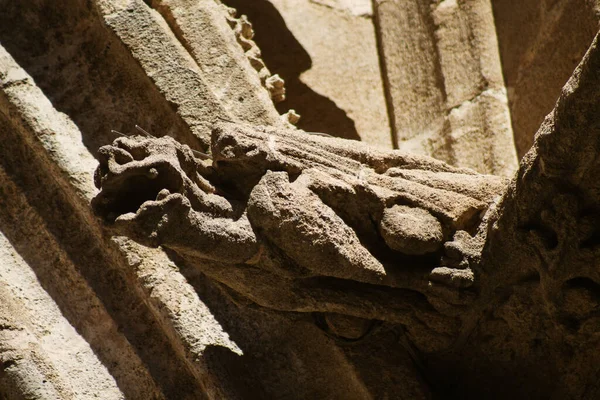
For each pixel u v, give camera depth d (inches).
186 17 286.4
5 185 277.3
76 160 269.6
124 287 267.0
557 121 205.2
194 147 269.6
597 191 210.4
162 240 202.1
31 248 273.7
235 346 252.2
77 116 278.8
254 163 219.8
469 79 336.8
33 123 272.8
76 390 253.6
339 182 223.1
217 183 225.8
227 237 210.8
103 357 261.9
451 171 241.9
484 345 239.6
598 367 233.5
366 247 226.1
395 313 233.3
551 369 236.7
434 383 247.0
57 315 266.8
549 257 217.0
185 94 273.3
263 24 369.1
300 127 356.5
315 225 214.5
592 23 286.4
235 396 241.9
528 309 230.4
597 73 195.0
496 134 323.0
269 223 213.3
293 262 219.3
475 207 231.9
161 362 258.4
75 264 269.1
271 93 296.2
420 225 225.8
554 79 303.1
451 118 336.5
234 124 230.4
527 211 219.1
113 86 280.8
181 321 251.9
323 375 247.0
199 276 260.5
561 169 210.2
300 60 366.0
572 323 225.5
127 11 279.9
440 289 229.0
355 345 241.1
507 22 332.5
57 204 274.1
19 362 247.4
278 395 248.5
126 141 206.2
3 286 263.6
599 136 202.7
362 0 382.6
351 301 229.6
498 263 227.9
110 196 203.0
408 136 350.3
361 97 363.6
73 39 286.8
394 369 240.2
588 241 214.7
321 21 374.6
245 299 233.6
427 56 354.0
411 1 366.0
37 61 285.6
